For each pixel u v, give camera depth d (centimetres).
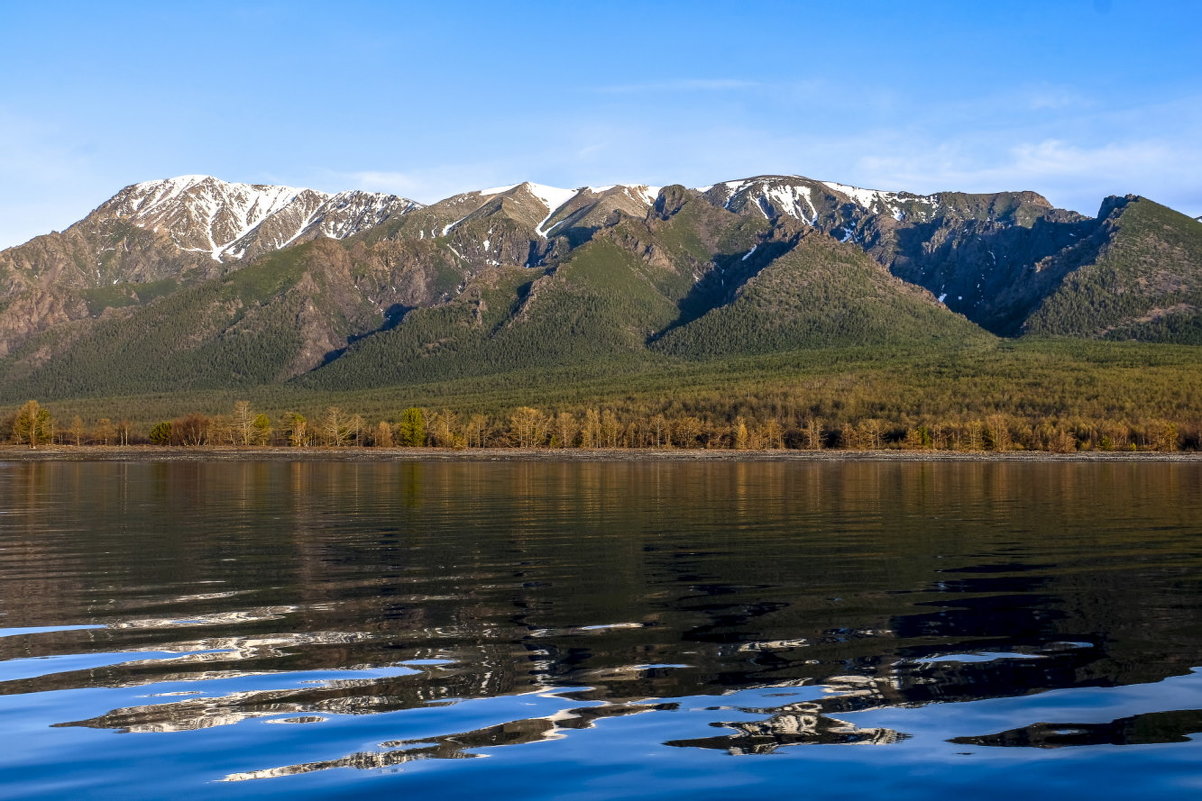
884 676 2209
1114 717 1917
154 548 4569
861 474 13125
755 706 1983
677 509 6850
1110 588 3388
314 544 4716
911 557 4194
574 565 3966
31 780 1591
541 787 1565
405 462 17775
